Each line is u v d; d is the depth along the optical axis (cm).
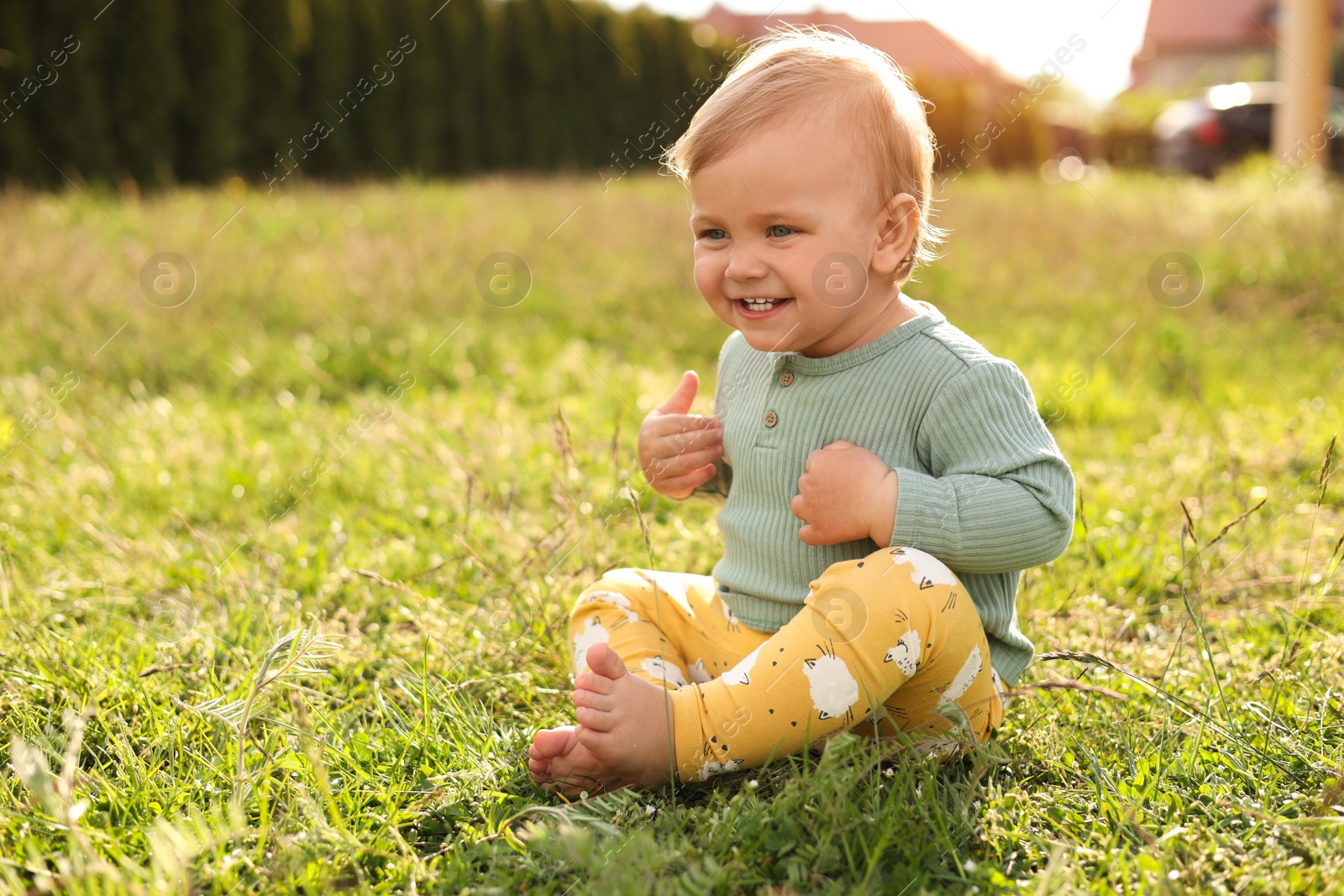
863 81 150
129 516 268
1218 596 213
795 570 154
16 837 127
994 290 573
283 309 503
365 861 127
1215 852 122
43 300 457
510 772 150
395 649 194
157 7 973
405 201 822
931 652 137
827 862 120
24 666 176
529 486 283
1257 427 322
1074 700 167
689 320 514
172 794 139
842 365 153
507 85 1304
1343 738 152
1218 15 3022
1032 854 127
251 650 186
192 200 766
